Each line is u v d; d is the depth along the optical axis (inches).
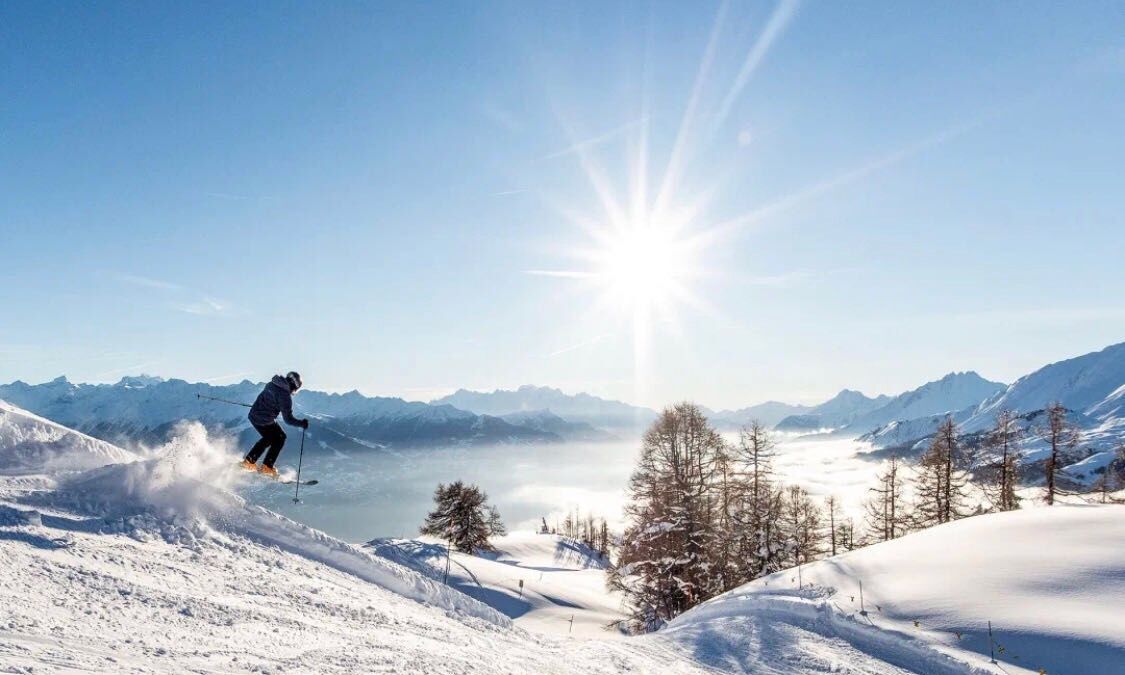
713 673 537.6
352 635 314.3
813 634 641.0
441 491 2561.5
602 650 540.7
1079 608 557.0
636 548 1269.7
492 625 511.2
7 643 186.7
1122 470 1624.0
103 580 288.8
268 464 474.6
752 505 1392.7
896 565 783.7
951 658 531.5
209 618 278.7
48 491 393.7
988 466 1475.1
